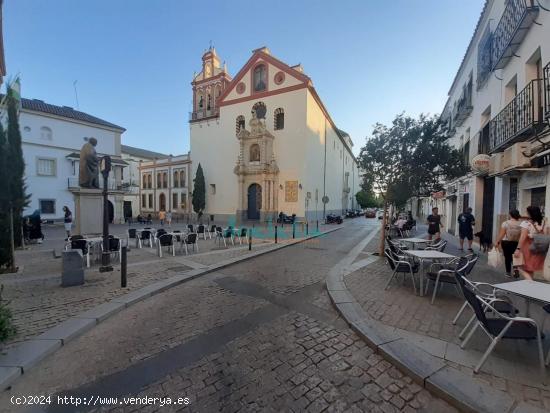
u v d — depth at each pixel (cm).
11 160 764
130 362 328
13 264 758
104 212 737
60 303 497
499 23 865
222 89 3266
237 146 2998
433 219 1084
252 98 2911
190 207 3450
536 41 682
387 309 471
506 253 659
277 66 2761
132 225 2633
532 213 583
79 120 2694
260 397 270
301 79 2638
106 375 302
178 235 1124
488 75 1048
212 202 3200
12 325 389
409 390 281
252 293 592
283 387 285
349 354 349
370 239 1516
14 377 291
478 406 245
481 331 385
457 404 254
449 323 414
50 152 2542
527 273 553
